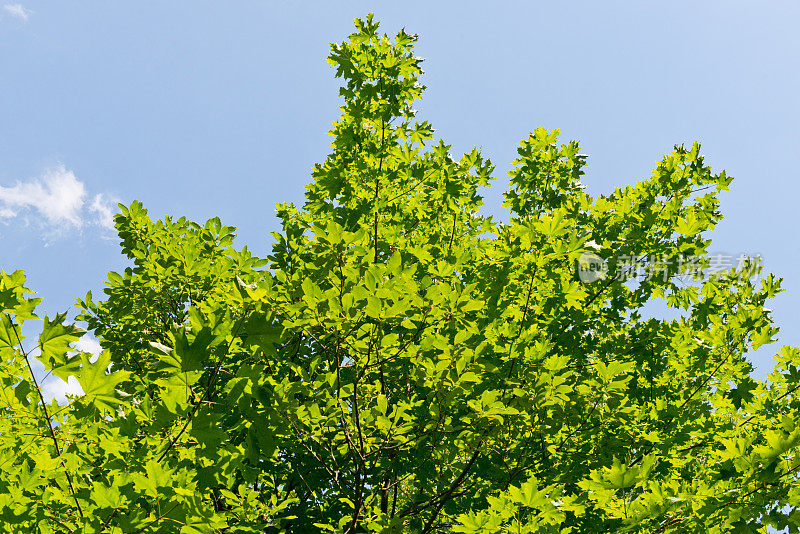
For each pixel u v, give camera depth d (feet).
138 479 8.83
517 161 24.13
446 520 18.11
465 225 22.66
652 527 12.40
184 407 9.34
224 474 10.73
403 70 20.71
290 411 12.74
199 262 18.98
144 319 19.56
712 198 21.71
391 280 12.91
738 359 19.22
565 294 16.79
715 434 18.19
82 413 9.95
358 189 19.71
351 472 16.06
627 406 17.21
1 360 9.35
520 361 15.52
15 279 9.37
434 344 12.92
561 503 11.83
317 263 13.75
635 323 22.43
